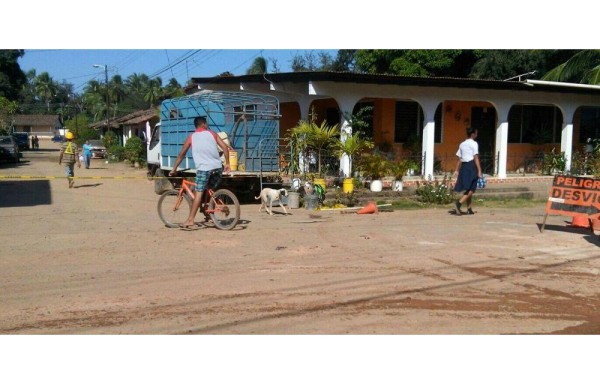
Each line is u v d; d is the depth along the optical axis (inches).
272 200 497.7
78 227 417.1
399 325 220.1
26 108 4040.4
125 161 1344.7
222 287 263.7
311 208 528.4
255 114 576.4
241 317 225.6
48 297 246.7
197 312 230.4
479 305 244.4
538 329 219.0
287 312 231.6
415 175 740.7
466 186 504.7
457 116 811.4
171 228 411.8
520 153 874.8
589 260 326.6
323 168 635.5
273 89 681.6
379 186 607.8
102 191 695.7
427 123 700.0
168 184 671.1
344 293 257.3
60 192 682.2
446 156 807.1
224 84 791.7
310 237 384.2
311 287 265.4
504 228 431.5
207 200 404.8
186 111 621.3
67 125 2642.7
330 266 305.4
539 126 891.4
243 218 469.1
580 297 257.4
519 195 659.4
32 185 776.9
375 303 244.4
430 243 369.4
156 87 2992.1
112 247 345.7
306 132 584.4
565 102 805.2
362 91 649.0
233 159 558.9
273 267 301.4
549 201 417.7
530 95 772.6
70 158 733.3
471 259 325.7
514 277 288.4
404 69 1075.3
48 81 4111.7
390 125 766.5
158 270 292.0
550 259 328.2
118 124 1857.8
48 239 370.3
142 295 250.5
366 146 621.0
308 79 623.8
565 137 819.4
